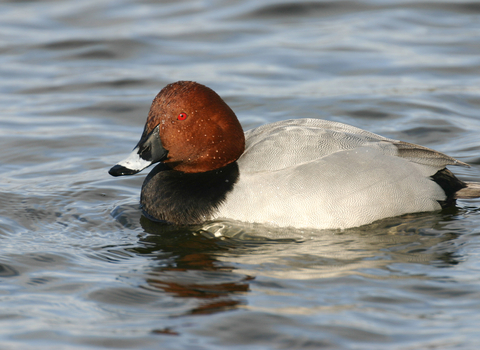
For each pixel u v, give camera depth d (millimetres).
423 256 6855
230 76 14141
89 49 15828
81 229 7961
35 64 15141
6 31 17000
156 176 8484
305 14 17750
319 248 7207
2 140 11383
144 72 14516
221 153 8203
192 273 6566
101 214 8461
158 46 15977
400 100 12609
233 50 15648
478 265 6512
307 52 15305
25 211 8500
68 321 5590
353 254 6984
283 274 6473
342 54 15133
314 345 5086
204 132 8117
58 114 12633
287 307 5707
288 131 8156
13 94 13609
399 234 7527
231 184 7938
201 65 14828
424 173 7953
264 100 12867
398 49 15336
